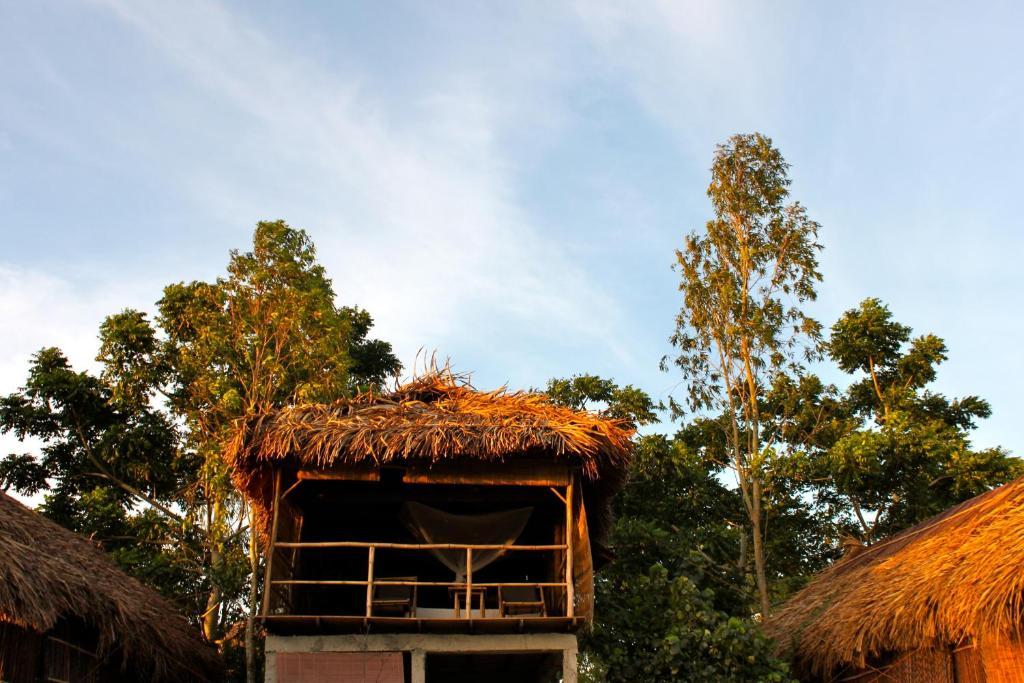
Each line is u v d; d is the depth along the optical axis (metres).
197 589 18.25
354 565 12.55
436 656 12.07
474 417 10.91
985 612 8.55
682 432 22.33
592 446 10.52
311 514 12.57
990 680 9.38
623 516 19.14
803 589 15.86
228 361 19.11
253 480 11.19
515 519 11.53
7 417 19.55
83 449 20.36
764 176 22.48
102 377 20.30
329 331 19.59
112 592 10.76
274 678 9.85
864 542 21.47
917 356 24.61
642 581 13.98
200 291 20.22
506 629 10.27
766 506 20.66
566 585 10.37
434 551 11.32
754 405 21.12
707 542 19.20
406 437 10.41
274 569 10.47
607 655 12.76
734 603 17.95
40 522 12.57
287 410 11.15
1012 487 10.95
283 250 20.14
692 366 21.91
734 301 21.83
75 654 10.77
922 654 10.67
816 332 21.62
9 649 9.14
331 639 10.08
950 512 13.14
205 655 13.52
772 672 12.02
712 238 22.30
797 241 21.89
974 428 24.05
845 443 19.86
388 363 26.83
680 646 12.21
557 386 21.34
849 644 10.85
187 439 20.30
